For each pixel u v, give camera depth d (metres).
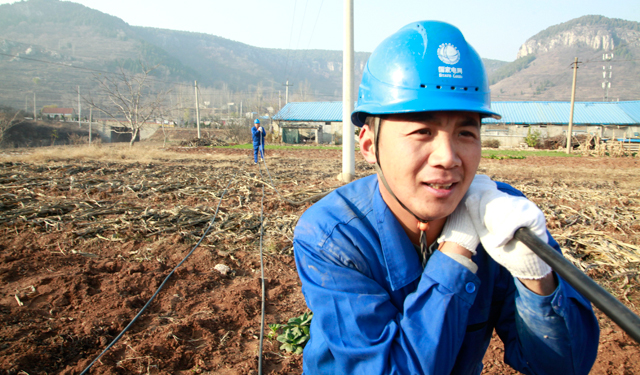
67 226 6.00
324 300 1.14
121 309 3.60
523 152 33.66
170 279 4.33
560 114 47.38
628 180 14.29
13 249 4.92
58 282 4.02
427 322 1.04
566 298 1.06
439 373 1.03
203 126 89.12
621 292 4.20
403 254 1.15
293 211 7.64
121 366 2.81
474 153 1.03
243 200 8.53
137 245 5.37
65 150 23.27
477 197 1.07
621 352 3.05
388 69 1.09
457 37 1.08
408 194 1.05
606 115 46.41
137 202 8.17
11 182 10.03
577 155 29.89
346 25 11.25
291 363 3.01
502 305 1.34
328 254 1.18
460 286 1.05
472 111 0.97
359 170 16.33
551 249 0.89
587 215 7.29
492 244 1.01
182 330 3.33
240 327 3.49
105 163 16.91
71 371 2.73
